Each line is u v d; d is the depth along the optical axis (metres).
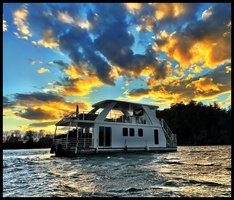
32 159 20.55
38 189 7.34
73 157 21.11
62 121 24.44
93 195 6.42
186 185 7.67
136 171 11.10
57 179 9.22
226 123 78.25
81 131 28.16
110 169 11.93
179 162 15.69
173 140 30.44
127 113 29.81
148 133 27.23
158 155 23.05
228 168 12.17
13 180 9.12
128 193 6.62
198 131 83.50
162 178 9.01
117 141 24.41
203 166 13.12
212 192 6.68
